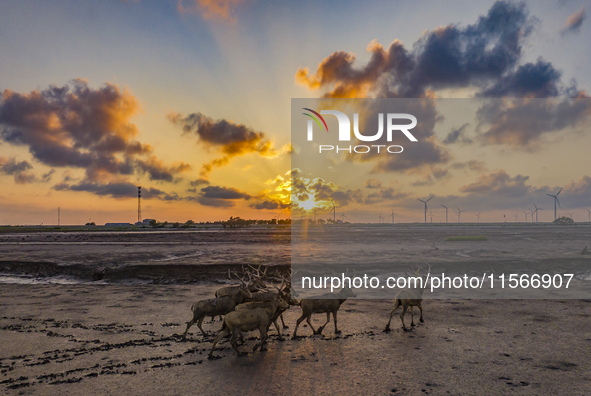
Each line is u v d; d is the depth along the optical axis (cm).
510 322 1338
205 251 4019
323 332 1216
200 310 1146
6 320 1383
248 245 5031
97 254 3606
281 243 5459
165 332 1221
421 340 1118
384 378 830
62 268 2691
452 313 1481
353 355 984
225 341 1120
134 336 1174
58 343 1098
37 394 757
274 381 816
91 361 949
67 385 801
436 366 904
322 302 1167
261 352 1012
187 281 2389
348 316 1444
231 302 1186
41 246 4734
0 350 1036
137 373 866
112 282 2406
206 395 748
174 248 4434
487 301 1725
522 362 930
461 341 1106
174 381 818
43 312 1518
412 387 783
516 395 744
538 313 1480
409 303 1236
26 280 2483
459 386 787
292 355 988
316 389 775
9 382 816
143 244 5203
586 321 1350
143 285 2273
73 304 1684
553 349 1029
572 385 792
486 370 877
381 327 1276
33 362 944
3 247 4562
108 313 1499
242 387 787
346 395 746
